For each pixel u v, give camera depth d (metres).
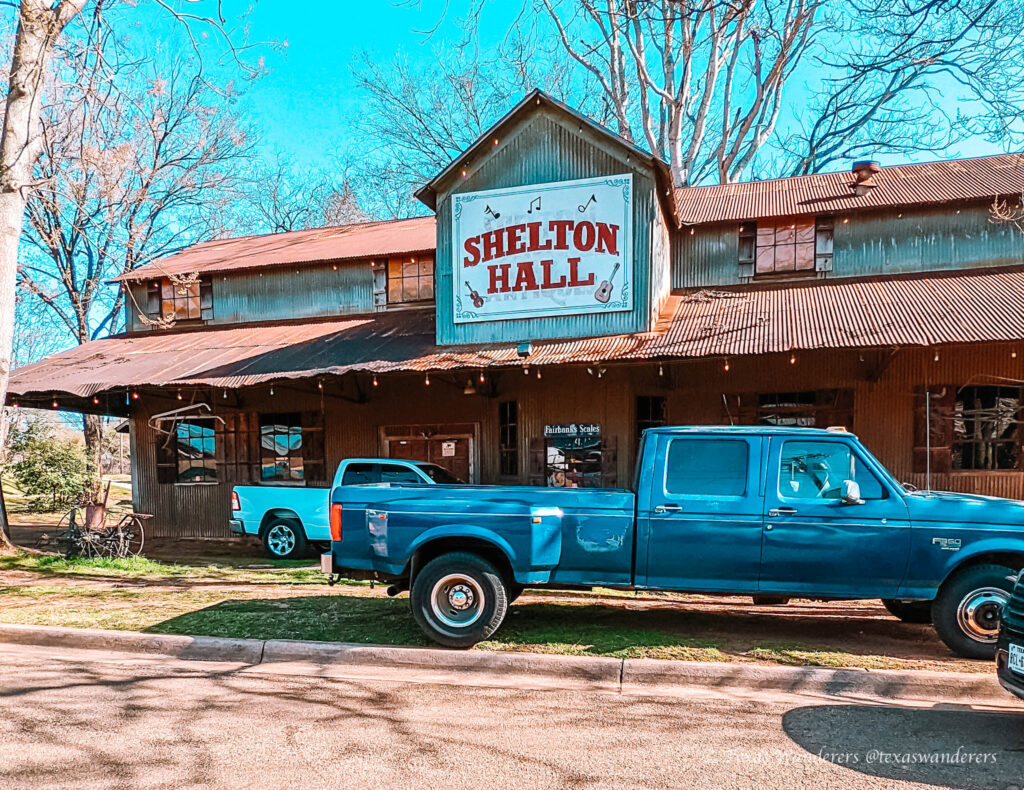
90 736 4.19
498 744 4.06
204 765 3.78
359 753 3.93
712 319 11.48
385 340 13.21
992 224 12.38
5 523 11.59
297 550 11.69
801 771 3.70
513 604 7.54
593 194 11.91
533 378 12.91
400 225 18.94
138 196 17.69
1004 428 11.10
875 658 5.45
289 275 16.20
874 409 11.53
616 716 4.53
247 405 14.83
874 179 14.70
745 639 6.04
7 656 6.08
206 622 6.73
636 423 12.65
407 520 5.97
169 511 15.21
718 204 14.88
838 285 12.62
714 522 5.66
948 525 5.36
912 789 3.50
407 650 5.74
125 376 12.72
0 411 11.02
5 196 10.84
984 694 4.85
